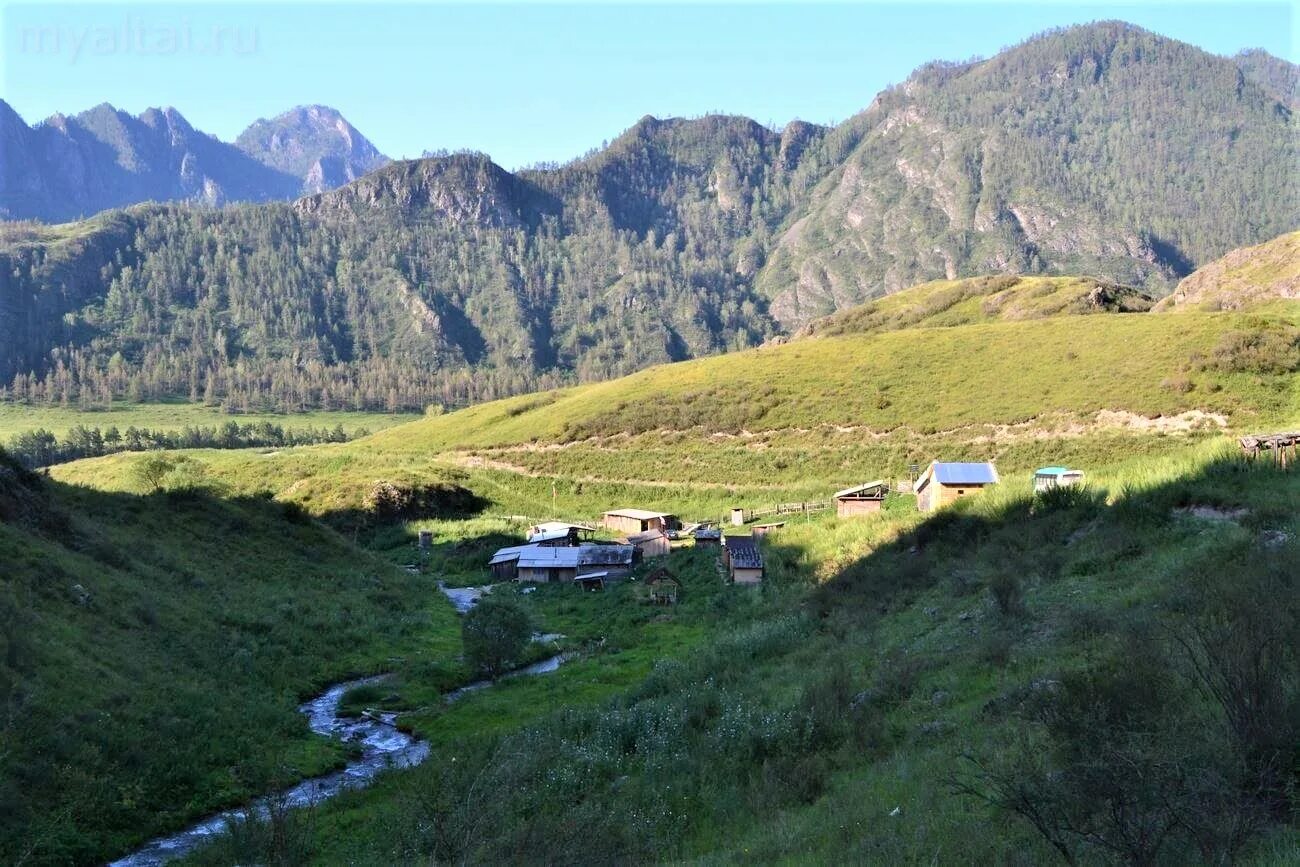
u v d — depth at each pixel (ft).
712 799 66.80
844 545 180.86
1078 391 334.03
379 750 103.65
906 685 79.20
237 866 63.77
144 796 81.30
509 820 61.87
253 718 103.65
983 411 339.77
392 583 191.31
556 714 104.53
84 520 143.33
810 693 81.25
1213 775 33.96
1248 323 358.84
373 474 361.51
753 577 185.47
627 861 54.60
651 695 107.65
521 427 457.68
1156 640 54.44
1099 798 35.04
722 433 386.11
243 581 154.81
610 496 352.08
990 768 49.16
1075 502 123.34
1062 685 52.21
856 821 52.01
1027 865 37.50
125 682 96.63
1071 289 580.30
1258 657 39.27
